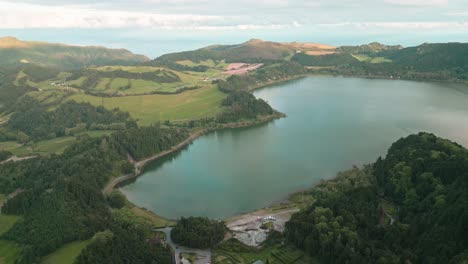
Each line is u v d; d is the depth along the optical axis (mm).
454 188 169625
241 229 179750
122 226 178250
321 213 168625
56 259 153625
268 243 167375
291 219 174125
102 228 170500
